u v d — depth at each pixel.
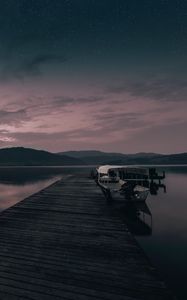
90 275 6.20
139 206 17.36
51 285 5.74
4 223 10.92
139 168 21.56
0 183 61.66
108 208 13.66
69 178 32.75
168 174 77.25
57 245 8.24
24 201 15.97
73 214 12.41
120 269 6.50
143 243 13.15
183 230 15.68
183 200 27.92
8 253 7.59
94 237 9.01
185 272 9.58
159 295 5.34
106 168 21.78
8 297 5.29
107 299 5.21
